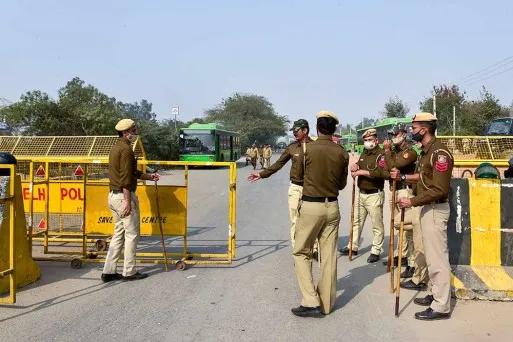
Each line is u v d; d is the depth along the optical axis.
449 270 5.13
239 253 8.17
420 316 5.07
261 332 4.76
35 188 8.95
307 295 5.21
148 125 38.12
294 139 7.36
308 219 5.13
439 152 5.05
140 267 7.27
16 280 6.11
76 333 4.70
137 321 5.03
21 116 26.94
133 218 6.48
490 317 5.12
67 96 30.64
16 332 4.73
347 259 7.82
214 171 34.00
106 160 7.73
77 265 7.17
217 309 5.41
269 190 19.56
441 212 5.11
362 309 5.41
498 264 6.21
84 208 7.62
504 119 23.78
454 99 46.25
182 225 7.43
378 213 7.53
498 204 6.27
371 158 7.45
